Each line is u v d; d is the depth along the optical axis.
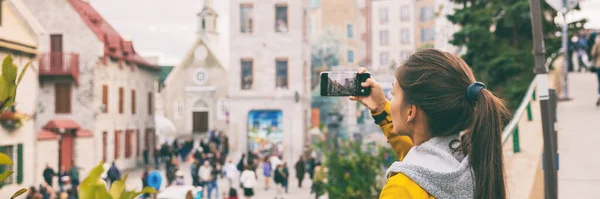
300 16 41.91
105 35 37.47
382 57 79.25
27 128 23.56
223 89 67.19
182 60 68.12
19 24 23.03
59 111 36.16
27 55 23.53
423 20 77.50
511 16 17.31
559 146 12.94
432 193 1.57
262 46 42.09
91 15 38.16
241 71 42.34
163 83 70.81
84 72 36.19
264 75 42.16
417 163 1.64
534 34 7.78
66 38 36.34
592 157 11.70
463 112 1.72
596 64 18.52
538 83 7.81
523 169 8.47
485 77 17.39
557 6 8.38
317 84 52.75
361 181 15.45
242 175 23.72
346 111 49.97
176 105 67.94
